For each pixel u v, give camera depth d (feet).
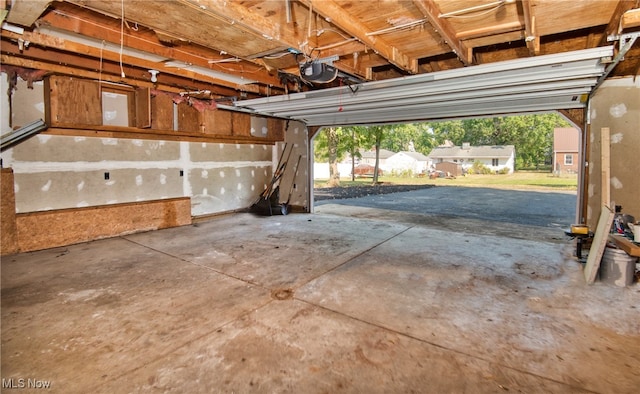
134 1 6.98
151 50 10.30
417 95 13.92
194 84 15.44
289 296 9.01
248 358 6.18
